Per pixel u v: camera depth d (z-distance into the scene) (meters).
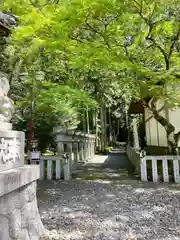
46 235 2.75
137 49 5.75
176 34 5.62
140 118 15.52
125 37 5.56
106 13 4.75
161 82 5.60
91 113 16.53
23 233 2.29
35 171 2.64
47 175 6.49
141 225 3.06
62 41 4.64
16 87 8.16
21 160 2.55
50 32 4.77
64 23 4.41
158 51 6.06
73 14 4.25
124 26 5.00
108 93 14.84
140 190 5.04
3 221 1.93
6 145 2.16
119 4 4.34
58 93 7.91
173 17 5.51
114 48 5.19
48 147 9.94
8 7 4.48
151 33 5.30
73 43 5.09
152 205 3.96
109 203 4.11
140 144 13.98
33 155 6.15
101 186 5.49
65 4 4.20
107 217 3.38
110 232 2.84
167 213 3.54
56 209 3.78
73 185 5.64
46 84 8.07
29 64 7.48
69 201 4.25
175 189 5.10
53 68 8.49
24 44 6.03
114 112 21.67
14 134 2.36
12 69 6.98
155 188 5.23
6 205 1.99
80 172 7.67
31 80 7.73
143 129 14.42
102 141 16.94
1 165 2.06
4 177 1.87
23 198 2.35
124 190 5.06
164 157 6.00
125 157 13.16
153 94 5.70
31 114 7.94
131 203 4.09
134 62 5.18
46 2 4.89
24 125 9.34
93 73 8.26
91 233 2.81
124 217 3.38
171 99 5.64
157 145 10.75
